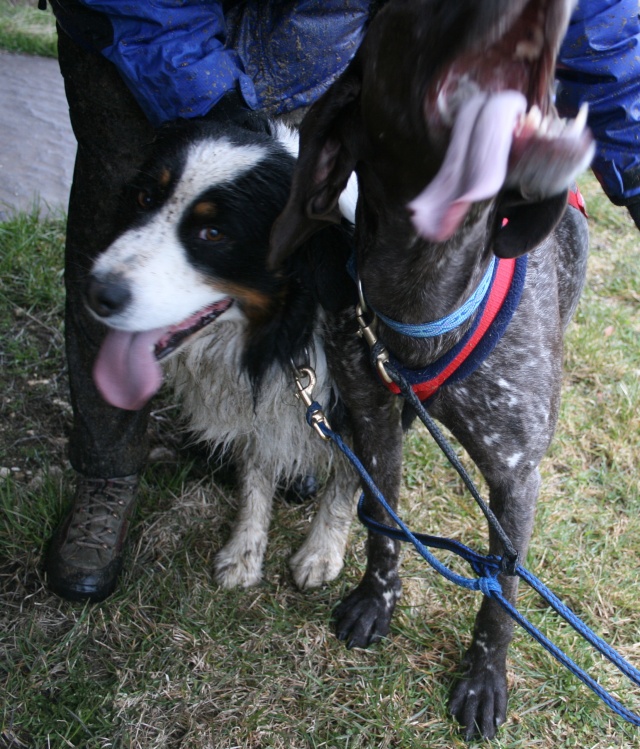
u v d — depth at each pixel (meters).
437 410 0.94
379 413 1.00
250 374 1.08
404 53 0.64
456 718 1.05
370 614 1.14
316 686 1.08
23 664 1.06
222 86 0.93
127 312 0.89
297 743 1.01
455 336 0.85
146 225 0.91
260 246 0.94
